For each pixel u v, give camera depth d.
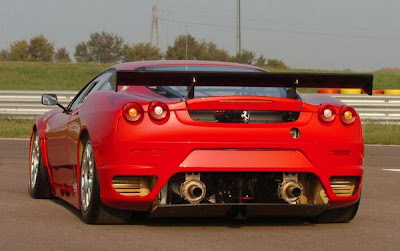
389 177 12.40
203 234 6.55
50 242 6.09
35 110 25.14
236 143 6.49
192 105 6.46
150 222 7.15
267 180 6.69
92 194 6.79
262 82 6.74
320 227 7.10
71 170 7.78
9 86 49.09
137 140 6.42
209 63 7.83
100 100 7.05
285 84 6.84
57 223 7.08
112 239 6.23
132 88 7.07
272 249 5.89
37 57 109.75
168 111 6.46
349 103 25.92
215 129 6.47
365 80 6.89
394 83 54.53
